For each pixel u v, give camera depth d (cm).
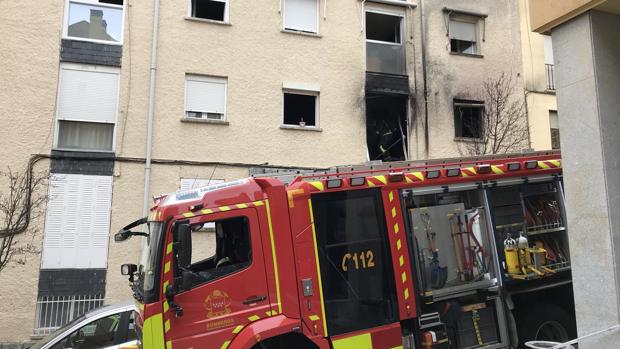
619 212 377
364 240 535
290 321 488
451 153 1400
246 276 489
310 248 512
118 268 1066
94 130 1124
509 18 1530
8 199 1003
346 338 503
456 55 1455
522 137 1434
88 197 1075
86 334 593
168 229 477
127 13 1159
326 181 530
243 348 466
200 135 1175
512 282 589
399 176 562
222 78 1227
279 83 1262
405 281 537
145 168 1119
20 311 994
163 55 1176
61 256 1038
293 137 1253
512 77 1494
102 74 1132
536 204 646
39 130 1061
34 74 1073
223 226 520
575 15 403
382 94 1375
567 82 413
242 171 1195
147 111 1143
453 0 1483
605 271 375
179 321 460
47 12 1101
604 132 383
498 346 571
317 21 1342
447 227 578
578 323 396
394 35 1475
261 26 1266
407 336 534
